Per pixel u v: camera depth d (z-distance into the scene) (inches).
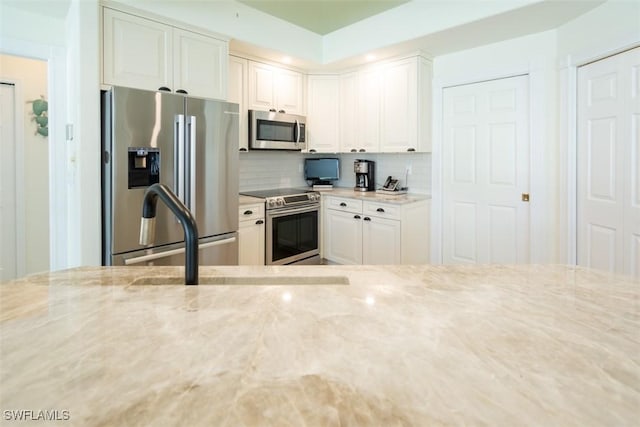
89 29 89.7
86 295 38.8
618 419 20.0
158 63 104.6
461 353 27.0
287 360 25.9
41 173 140.6
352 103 162.2
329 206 163.6
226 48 122.1
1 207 134.2
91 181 90.3
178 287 41.8
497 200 131.6
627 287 42.2
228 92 124.7
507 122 127.8
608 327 31.4
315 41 152.6
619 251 96.4
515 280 45.0
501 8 103.5
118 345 27.8
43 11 101.1
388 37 131.5
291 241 151.6
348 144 164.7
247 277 48.1
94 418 19.9
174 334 29.7
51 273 47.8
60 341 28.3
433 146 147.9
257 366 25.0
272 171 171.8
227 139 113.1
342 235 158.4
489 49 129.8
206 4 114.6
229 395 21.9
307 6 127.0
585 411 20.7
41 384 22.7
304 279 47.8
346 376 23.9
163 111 97.3
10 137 134.7
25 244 138.4
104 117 92.4
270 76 149.9
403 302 37.4
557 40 114.3
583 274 47.6
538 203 120.1
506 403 21.3
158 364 25.2
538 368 25.0
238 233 118.4
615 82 96.2
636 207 91.4
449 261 146.6
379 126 152.6
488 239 134.7
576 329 31.0
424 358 26.2
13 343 27.9
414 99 140.4
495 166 131.6
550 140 117.1
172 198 43.2
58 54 106.9
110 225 91.2
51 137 108.6
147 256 95.4
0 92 132.7
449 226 145.9
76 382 23.0
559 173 114.8
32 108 137.9
